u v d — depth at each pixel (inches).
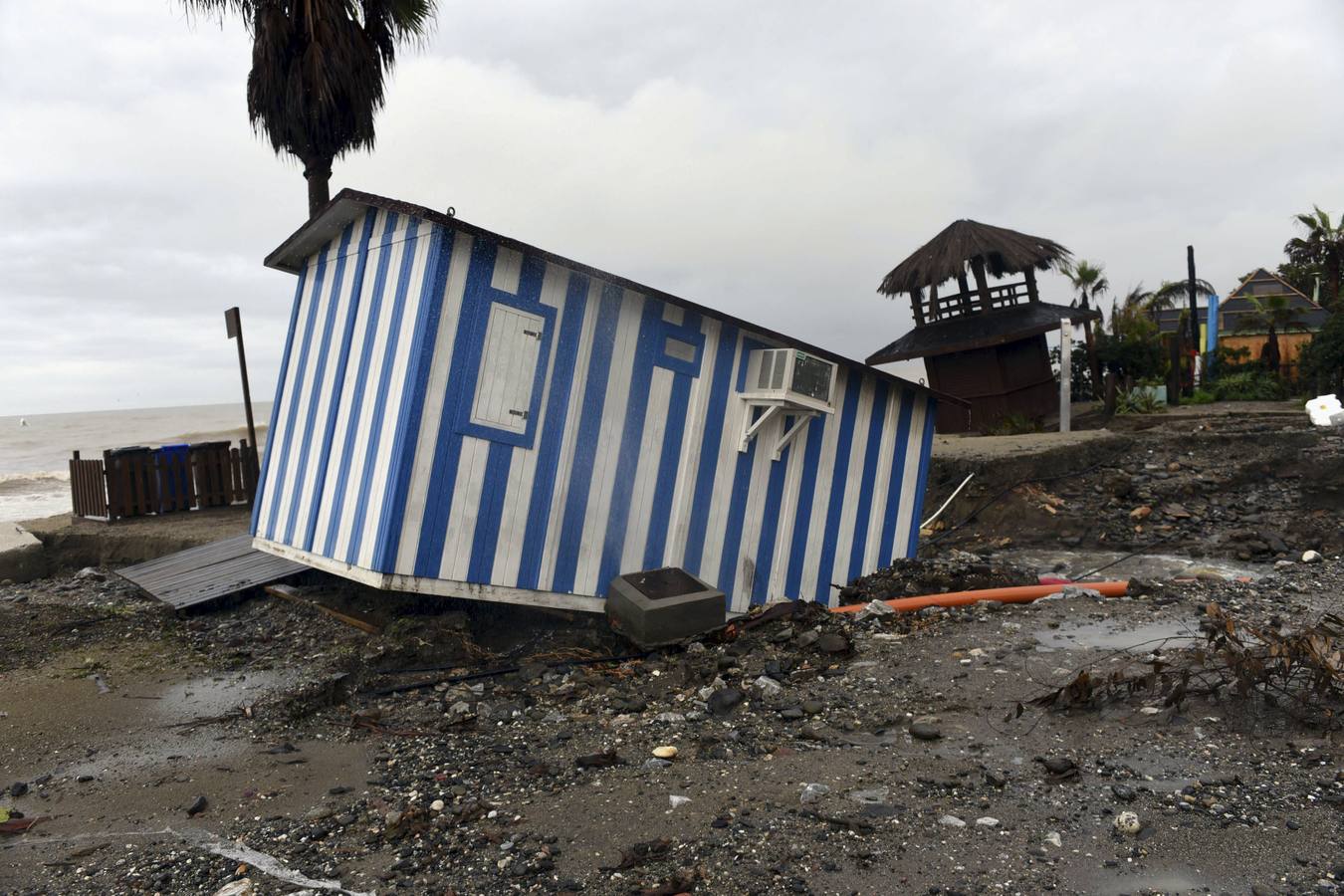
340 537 283.3
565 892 132.2
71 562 434.9
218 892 136.3
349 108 527.5
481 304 271.1
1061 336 743.1
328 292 326.0
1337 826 139.3
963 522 546.0
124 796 177.0
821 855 139.0
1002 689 215.9
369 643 270.2
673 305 317.4
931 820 149.6
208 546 412.2
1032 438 656.4
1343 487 496.7
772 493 356.5
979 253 940.0
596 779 178.5
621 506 309.1
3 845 156.3
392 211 288.4
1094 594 316.8
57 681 248.5
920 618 297.1
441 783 179.3
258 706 227.1
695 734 203.2
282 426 342.3
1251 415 770.2
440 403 263.7
